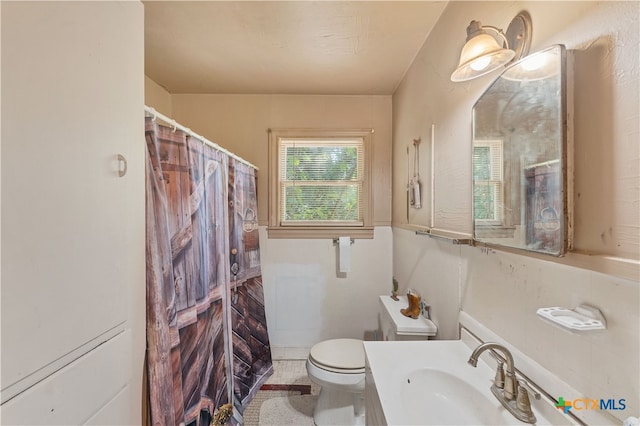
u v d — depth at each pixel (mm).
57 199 511
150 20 1483
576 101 628
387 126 2424
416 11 1399
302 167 2461
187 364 1211
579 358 631
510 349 871
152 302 912
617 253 542
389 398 824
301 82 2205
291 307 2441
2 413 427
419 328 1426
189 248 1254
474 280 1087
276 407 1826
